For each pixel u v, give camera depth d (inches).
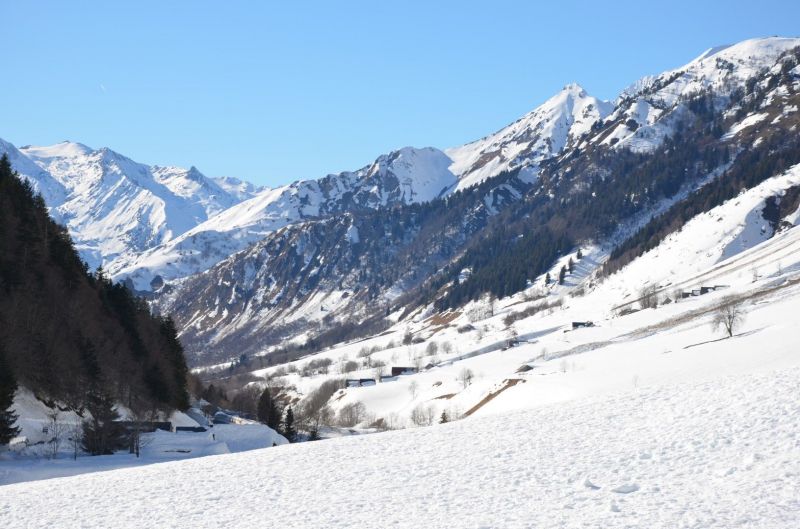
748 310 7209.6
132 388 4370.1
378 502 1251.8
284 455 1871.3
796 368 1979.6
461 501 1196.5
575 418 1835.6
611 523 965.2
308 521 1166.3
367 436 2075.5
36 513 1389.0
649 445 1413.6
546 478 1283.2
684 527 912.3
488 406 5915.4
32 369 3688.5
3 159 5428.2
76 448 3179.1
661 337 7273.6
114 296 5403.5
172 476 1700.3
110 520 1286.9
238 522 1205.7
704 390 1872.5
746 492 1027.3
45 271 4672.7
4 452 2997.0
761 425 1387.8
